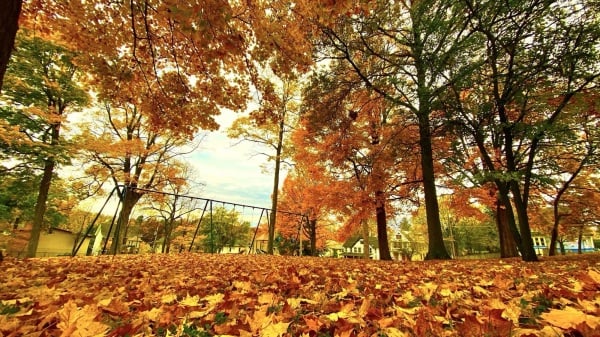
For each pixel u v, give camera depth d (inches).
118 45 196.2
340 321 53.1
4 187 543.2
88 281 120.0
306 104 405.1
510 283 98.9
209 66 210.4
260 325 49.6
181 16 133.0
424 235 1625.2
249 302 73.6
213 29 148.0
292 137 550.9
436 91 279.9
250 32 197.5
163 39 198.1
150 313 61.4
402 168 531.2
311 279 121.2
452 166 469.1
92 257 297.3
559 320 43.0
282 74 221.1
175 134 252.4
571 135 279.9
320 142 521.0
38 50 447.5
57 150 465.4
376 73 361.1
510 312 53.0
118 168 610.2
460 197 501.7
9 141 402.6
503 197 302.2
